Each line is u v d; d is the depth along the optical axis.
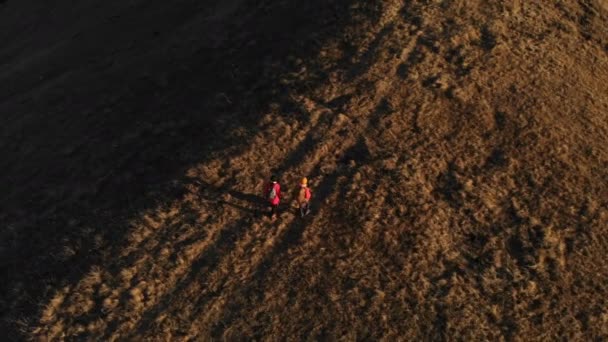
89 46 38.25
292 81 25.12
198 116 25.39
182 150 23.64
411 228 18.84
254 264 18.45
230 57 28.81
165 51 32.31
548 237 18.41
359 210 19.50
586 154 21.34
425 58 24.86
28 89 35.59
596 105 23.52
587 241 18.42
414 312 16.59
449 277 17.45
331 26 27.64
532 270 17.61
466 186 19.98
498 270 17.64
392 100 23.23
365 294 17.11
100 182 23.36
